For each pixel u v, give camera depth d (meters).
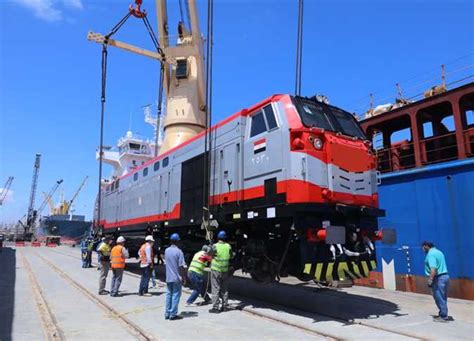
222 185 11.23
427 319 8.54
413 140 13.38
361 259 9.06
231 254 10.02
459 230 11.23
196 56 24.61
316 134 8.95
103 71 19.64
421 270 12.18
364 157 9.67
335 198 8.77
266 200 9.35
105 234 23.73
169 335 7.23
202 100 24.72
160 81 23.78
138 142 37.75
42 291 13.20
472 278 10.80
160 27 24.59
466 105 13.16
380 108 15.91
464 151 11.72
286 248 8.97
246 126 10.62
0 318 9.00
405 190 12.89
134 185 19.23
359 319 8.52
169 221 14.45
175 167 14.64
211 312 9.36
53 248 54.81
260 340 6.86
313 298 11.37
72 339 7.07
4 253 38.53
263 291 12.78
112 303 10.78
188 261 13.60
